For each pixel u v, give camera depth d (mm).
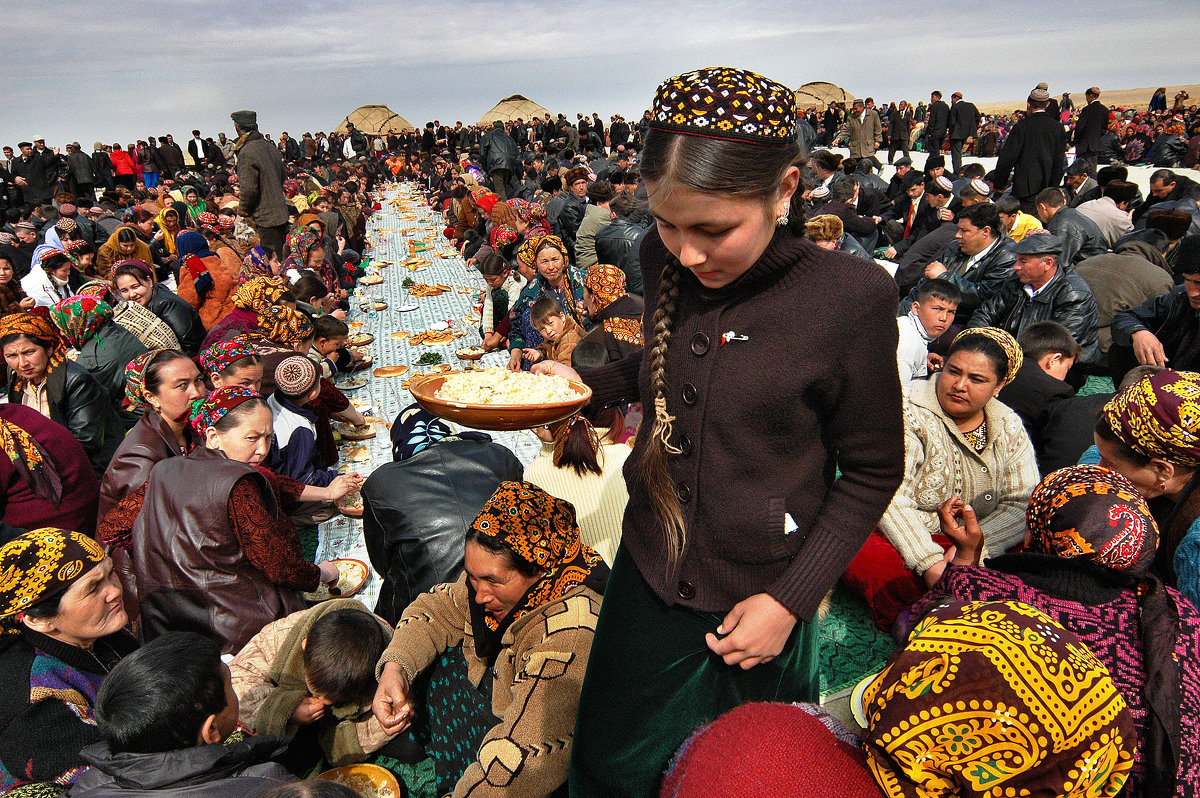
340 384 6312
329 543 4102
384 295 10062
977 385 2926
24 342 4250
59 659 2254
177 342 6059
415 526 2705
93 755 1802
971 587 1938
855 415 1107
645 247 1279
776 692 1395
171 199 13469
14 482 3623
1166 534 2320
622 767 1381
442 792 2516
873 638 3219
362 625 2451
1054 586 1819
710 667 1298
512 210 10164
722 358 1123
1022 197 10594
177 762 1761
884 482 1154
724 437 1147
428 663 2406
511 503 2000
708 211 936
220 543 2795
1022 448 3098
